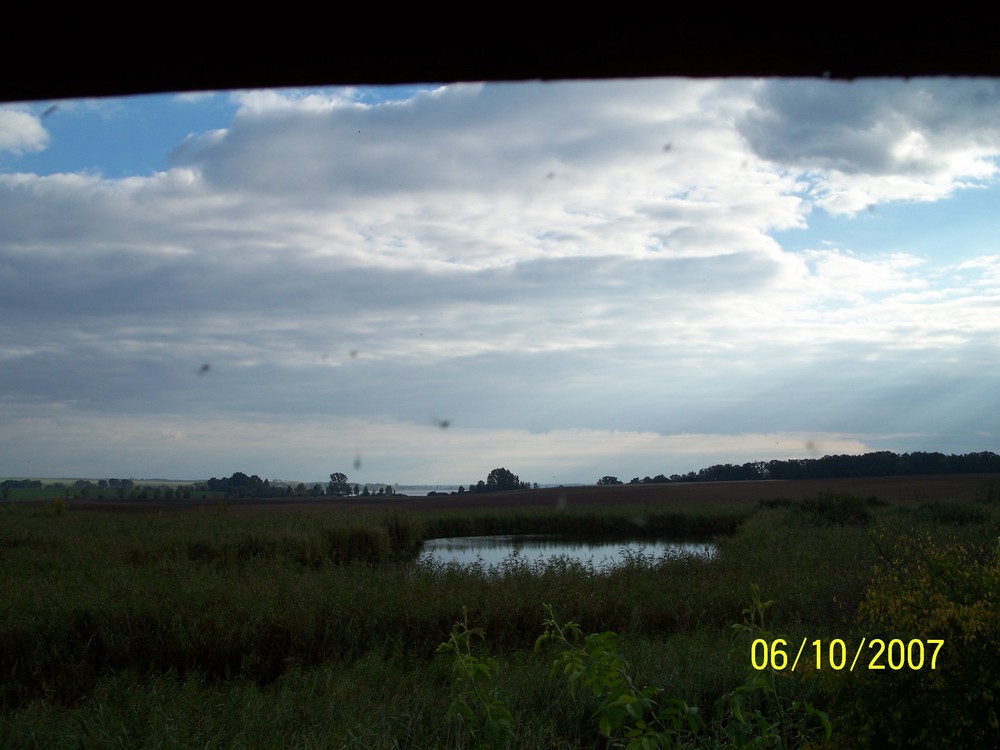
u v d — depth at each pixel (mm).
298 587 10773
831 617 7676
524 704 6297
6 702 7461
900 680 4121
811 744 4496
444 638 9406
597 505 38688
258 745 5727
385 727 5949
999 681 3830
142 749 5781
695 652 7672
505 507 38781
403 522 26781
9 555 15195
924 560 4469
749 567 13383
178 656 8664
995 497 30953
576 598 10578
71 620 9141
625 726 4895
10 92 1912
